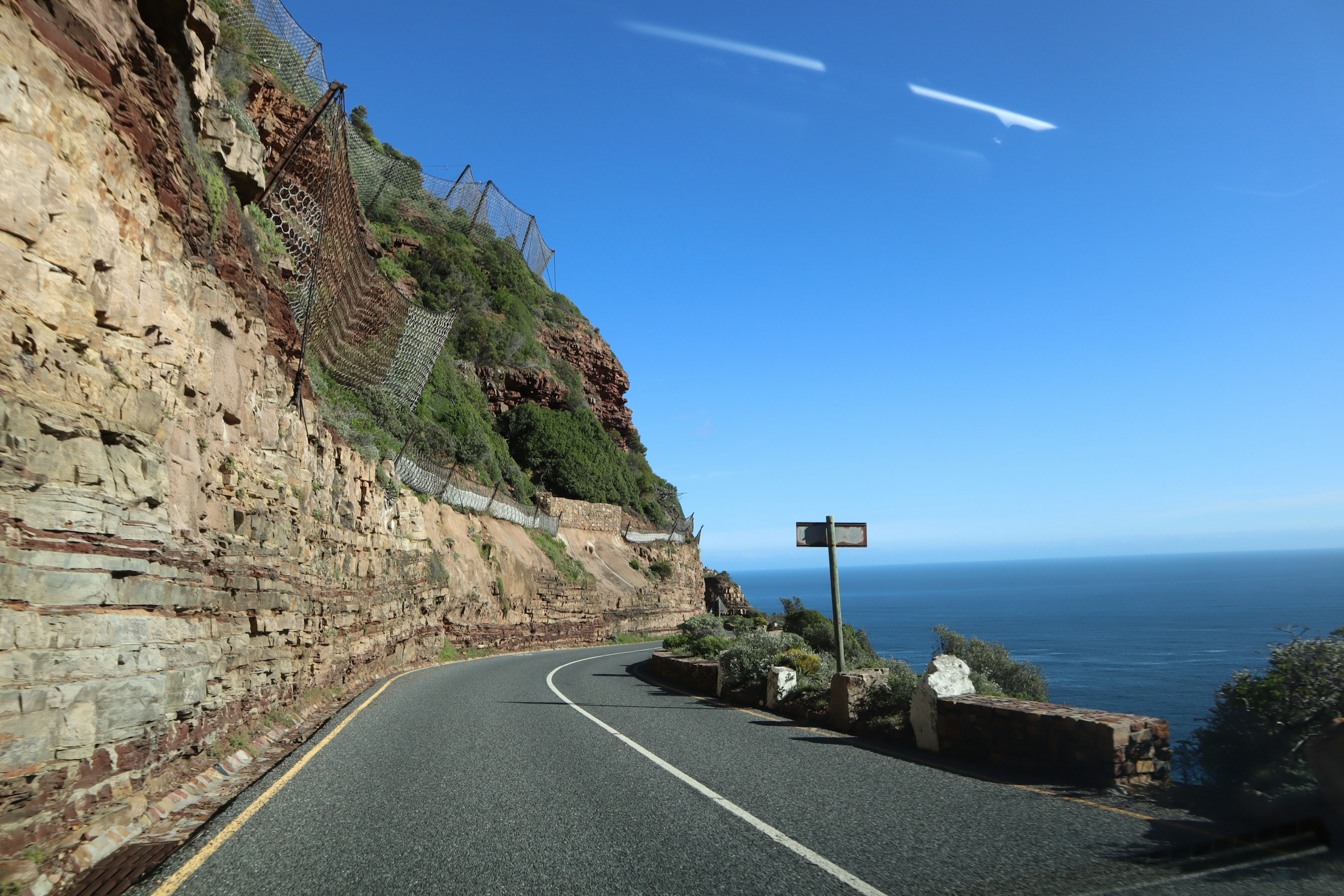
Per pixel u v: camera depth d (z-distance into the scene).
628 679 19.73
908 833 5.30
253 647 10.27
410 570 24.55
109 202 6.95
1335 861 4.34
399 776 7.52
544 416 62.88
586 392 76.06
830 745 9.05
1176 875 4.22
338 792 6.83
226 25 16.44
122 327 7.03
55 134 6.22
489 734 10.10
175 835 5.82
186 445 8.57
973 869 4.50
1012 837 5.09
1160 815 5.45
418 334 36.88
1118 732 6.34
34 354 5.68
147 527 6.73
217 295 10.18
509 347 65.12
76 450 5.84
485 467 45.56
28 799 4.73
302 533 13.66
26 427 5.33
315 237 20.22
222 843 5.30
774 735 9.94
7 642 4.81
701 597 71.19
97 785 5.48
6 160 5.66
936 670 8.65
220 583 9.02
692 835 5.43
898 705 9.96
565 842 5.30
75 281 6.32
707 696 15.40
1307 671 5.89
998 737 7.53
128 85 7.49
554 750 8.92
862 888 4.28
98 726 5.58
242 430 11.11
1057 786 6.50
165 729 6.70
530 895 4.32
